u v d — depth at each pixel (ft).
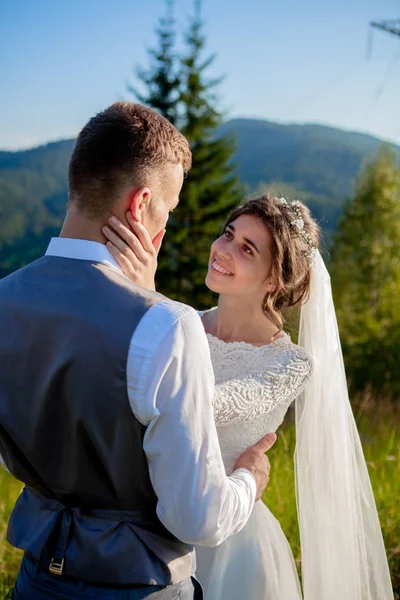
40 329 4.35
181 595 4.55
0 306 4.59
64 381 4.22
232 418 5.90
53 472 4.42
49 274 4.55
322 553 6.70
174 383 4.10
